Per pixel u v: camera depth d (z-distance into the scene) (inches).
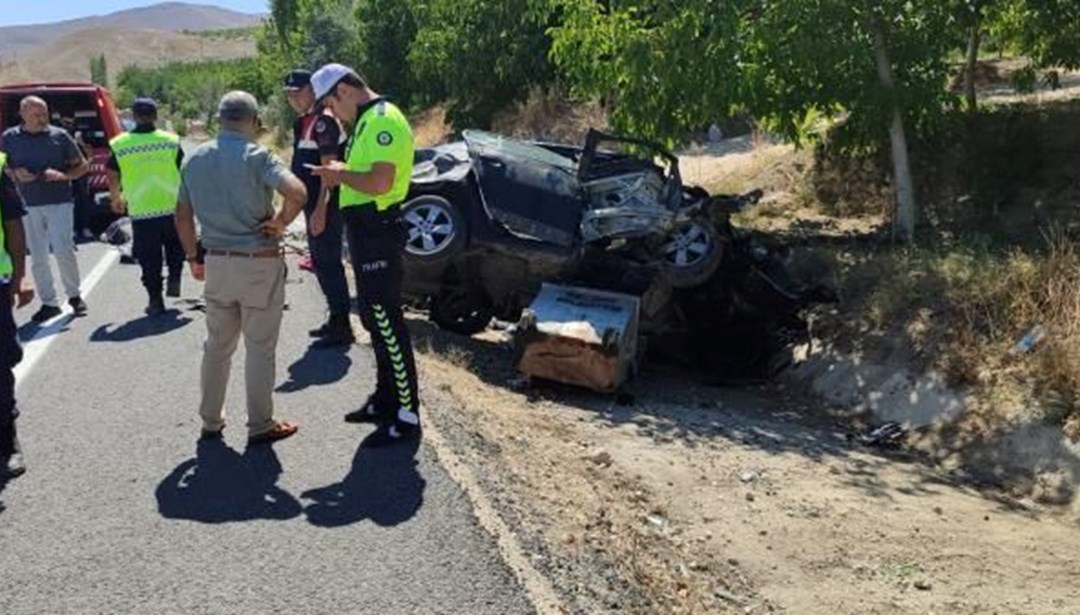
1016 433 294.0
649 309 376.8
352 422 237.9
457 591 165.0
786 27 436.1
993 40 546.6
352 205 222.7
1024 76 532.4
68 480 202.8
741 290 402.6
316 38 1438.2
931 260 385.7
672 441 302.0
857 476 285.6
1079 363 294.5
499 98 943.0
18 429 230.2
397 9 1188.5
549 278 376.2
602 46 469.4
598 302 357.7
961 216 490.9
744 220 546.0
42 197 329.1
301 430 231.9
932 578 226.5
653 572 203.8
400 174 220.5
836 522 251.8
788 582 220.5
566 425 304.2
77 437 225.9
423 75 1050.1
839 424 341.7
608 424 313.4
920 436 315.9
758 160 651.5
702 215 383.9
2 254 206.1
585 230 368.8
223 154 210.4
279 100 1585.9
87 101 573.3
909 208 467.2
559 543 194.7
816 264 428.8
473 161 372.2
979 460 295.7
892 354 351.9
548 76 908.0
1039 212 461.7
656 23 459.5
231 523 185.6
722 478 274.1
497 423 273.4
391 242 223.1
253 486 201.5
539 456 255.4
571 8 474.3
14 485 200.2
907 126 470.0
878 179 544.7
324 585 165.3
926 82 452.4
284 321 336.8
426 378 290.4
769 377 399.9
